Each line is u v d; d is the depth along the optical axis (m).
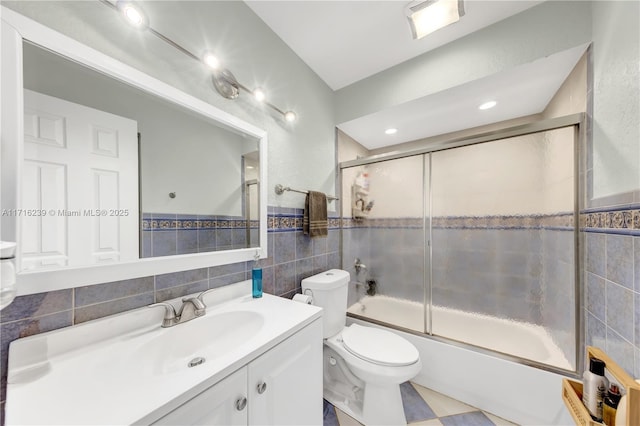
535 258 1.58
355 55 1.58
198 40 1.02
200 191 1.02
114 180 0.77
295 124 1.54
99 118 0.75
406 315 1.98
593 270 1.09
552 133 1.36
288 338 0.80
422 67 1.56
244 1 1.22
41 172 0.63
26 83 0.61
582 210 1.18
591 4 1.11
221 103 1.10
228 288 1.08
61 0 0.67
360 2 1.22
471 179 1.78
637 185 0.80
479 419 1.25
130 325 0.77
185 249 0.96
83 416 0.43
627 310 0.84
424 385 1.49
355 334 1.37
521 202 1.63
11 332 0.58
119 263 0.76
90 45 0.72
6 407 0.45
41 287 0.61
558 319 1.37
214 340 0.89
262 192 1.27
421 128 2.04
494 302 1.74
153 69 0.86
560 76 1.35
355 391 1.36
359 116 1.83
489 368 1.30
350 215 2.13
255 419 0.67
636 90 0.81
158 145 0.89
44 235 0.63
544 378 1.17
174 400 0.48
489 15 1.27
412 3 1.18
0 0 0.58
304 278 1.57
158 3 0.89
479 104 1.66
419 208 1.97
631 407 0.61
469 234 1.83
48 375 0.56
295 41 1.47
